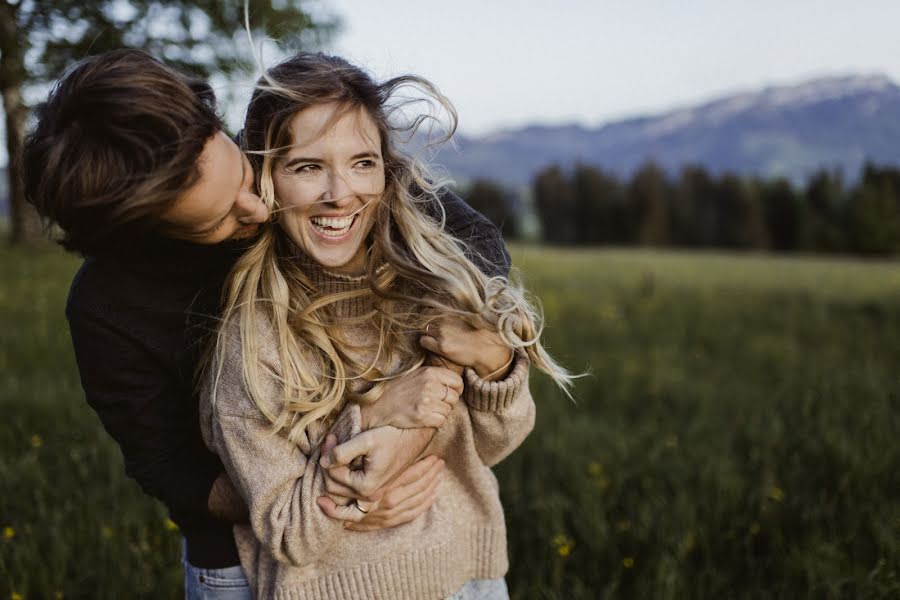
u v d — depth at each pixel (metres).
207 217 1.20
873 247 70.62
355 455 1.32
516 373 1.46
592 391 5.16
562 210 82.00
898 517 2.81
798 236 75.06
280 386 1.39
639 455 3.79
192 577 1.58
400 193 1.45
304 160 1.32
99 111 1.10
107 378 1.41
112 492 3.10
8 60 11.48
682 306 10.45
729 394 5.11
